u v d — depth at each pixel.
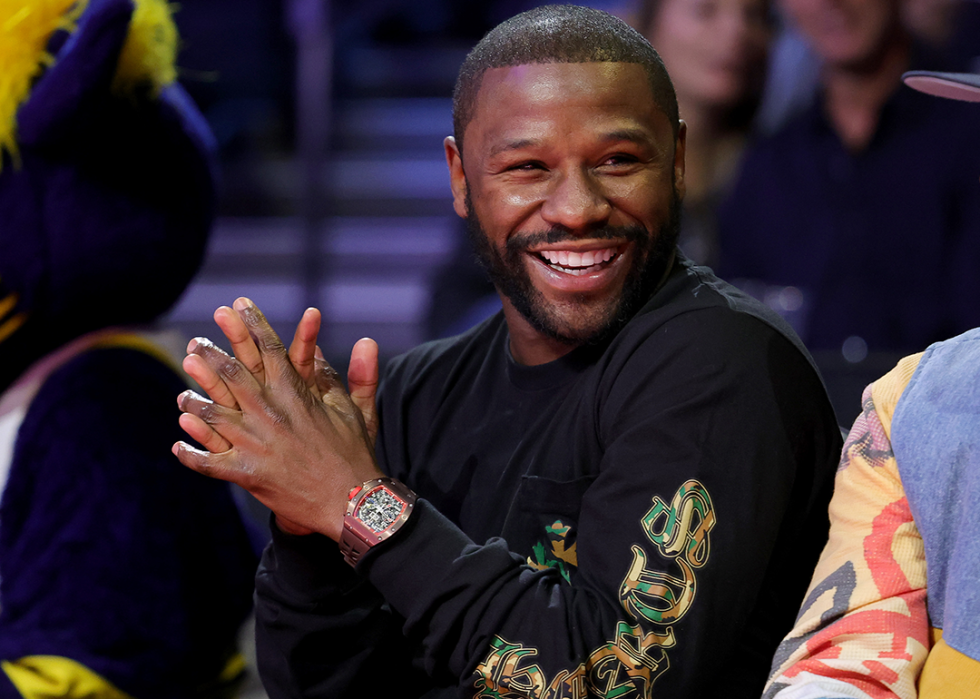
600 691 3.53
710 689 3.88
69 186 5.18
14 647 4.91
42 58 5.16
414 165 17.14
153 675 4.99
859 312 8.27
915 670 3.43
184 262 5.59
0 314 5.27
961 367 3.63
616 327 4.07
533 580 3.71
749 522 3.68
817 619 3.59
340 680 4.11
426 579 3.68
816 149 8.45
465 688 3.64
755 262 8.81
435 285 9.33
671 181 4.09
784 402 3.88
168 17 5.40
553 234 3.92
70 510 5.03
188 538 5.20
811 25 8.20
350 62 18.16
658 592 3.56
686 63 8.95
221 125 16.75
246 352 3.78
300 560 3.98
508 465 4.23
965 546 3.41
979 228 7.99
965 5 8.50
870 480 3.74
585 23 3.97
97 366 5.30
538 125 3.86
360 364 4.04
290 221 16.38
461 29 19.66
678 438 3.72
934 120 8.07
